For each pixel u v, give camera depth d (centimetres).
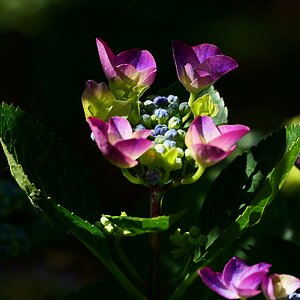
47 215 86
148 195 98
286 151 85
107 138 80
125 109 84
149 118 86
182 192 100
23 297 150
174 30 197
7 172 127
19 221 117
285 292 79
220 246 86
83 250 158
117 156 80
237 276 79
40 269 160
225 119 91
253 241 103
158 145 83
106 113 84
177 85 95
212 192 91
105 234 86
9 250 113
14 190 116
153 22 197
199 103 86
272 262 97
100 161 194
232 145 82
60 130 197
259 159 90
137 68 87
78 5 195
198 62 87
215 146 80
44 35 196
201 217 91
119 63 87
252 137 136
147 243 96
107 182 193
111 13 196
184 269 88
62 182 90
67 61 197
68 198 90
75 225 86
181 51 86
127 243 96
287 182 122
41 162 89
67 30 196
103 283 95
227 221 90
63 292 151
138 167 85
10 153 85
